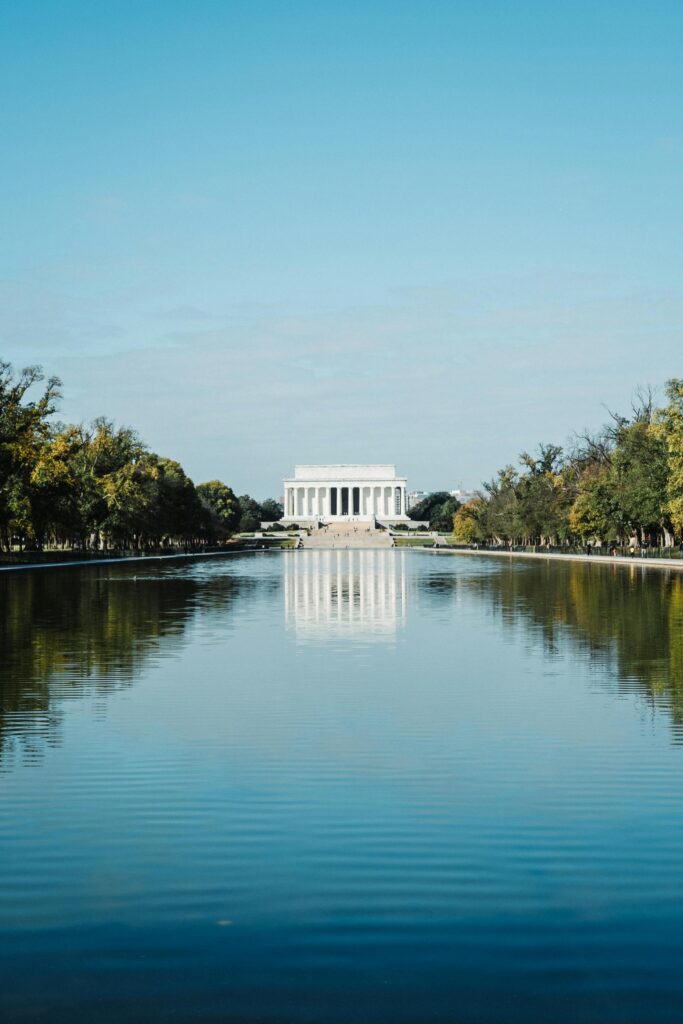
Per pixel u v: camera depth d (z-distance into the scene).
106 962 10.56
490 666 30.17
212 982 10.16
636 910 11.77
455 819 15.03
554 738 20.23
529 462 181.12
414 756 18.80
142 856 13.52
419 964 10.50
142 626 42.78
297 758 18.66
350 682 27.31
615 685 26.55
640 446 111.56
